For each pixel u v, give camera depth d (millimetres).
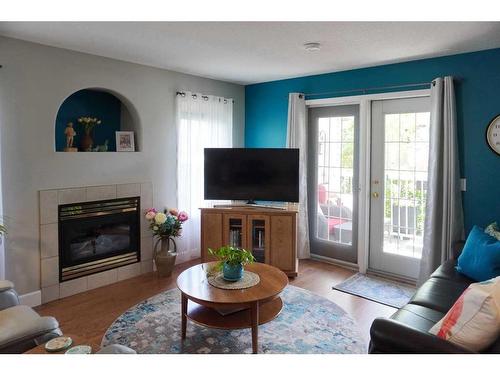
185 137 4484
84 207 3637
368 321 3016
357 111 4332
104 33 2967
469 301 1592
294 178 4238
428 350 1550
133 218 4078
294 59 3760
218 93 4930
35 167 3270
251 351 2541
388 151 4102
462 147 3492
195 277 2801
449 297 2369
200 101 4621
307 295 3547
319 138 4707
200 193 4707
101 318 3068
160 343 2656
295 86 4766
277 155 4262
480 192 3424
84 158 3611
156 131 4215
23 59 3145
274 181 4289
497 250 2520
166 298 3467
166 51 3488
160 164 4277
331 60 3785
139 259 4148
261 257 4207
